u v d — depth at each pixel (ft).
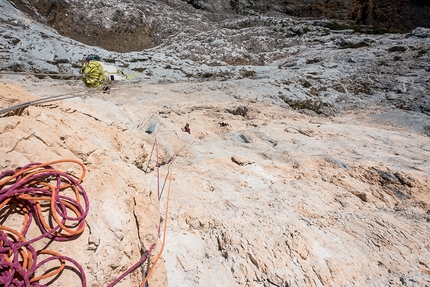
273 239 18.15
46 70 71.15
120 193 12.17
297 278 15.81
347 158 38.09
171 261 14.85
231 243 17.21
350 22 130.62
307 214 22.70
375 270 17.67
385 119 67.05
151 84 74.38
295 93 77.20
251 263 16.26
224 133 48.06
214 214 19.83
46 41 84.69
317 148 41.60
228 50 103.19
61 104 18.02
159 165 26.55
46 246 9.45
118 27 110.11
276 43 112.06
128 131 25.18
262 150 38.81
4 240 8.46
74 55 80.94
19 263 8.46
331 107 74.95
